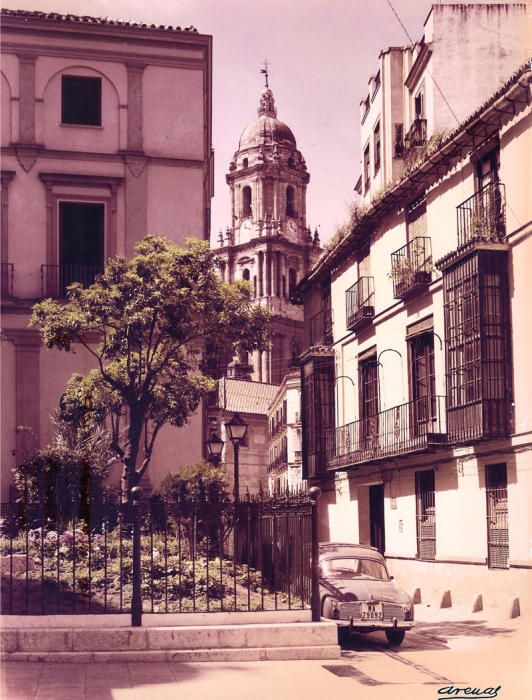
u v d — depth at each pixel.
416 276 21.25
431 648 13.58
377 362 24.98
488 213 18.09
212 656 11.66
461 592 19.47
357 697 10.14
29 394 23.56
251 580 14.34
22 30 24.75
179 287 19.42
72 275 24.61
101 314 19.66
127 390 19.84
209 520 13.04
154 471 23.78
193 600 12.59
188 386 20.52
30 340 23.73
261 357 70.12
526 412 17.09
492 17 22.77
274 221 70.56
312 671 11.30
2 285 24.00
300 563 13.04
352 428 27.53
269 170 70.19
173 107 25.33
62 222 24.75
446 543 20.41
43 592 12.07
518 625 15.84
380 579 14.73
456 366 18.72
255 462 67.00
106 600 12.70
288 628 12.00
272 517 14.34
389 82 26.39
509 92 17.08
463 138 19.02
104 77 25.12
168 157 25.20
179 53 25.39
